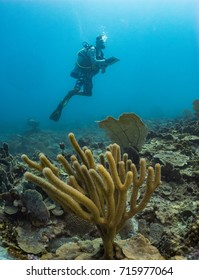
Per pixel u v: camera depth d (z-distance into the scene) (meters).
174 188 1.52
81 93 4.04
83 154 0.93
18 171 1.75
